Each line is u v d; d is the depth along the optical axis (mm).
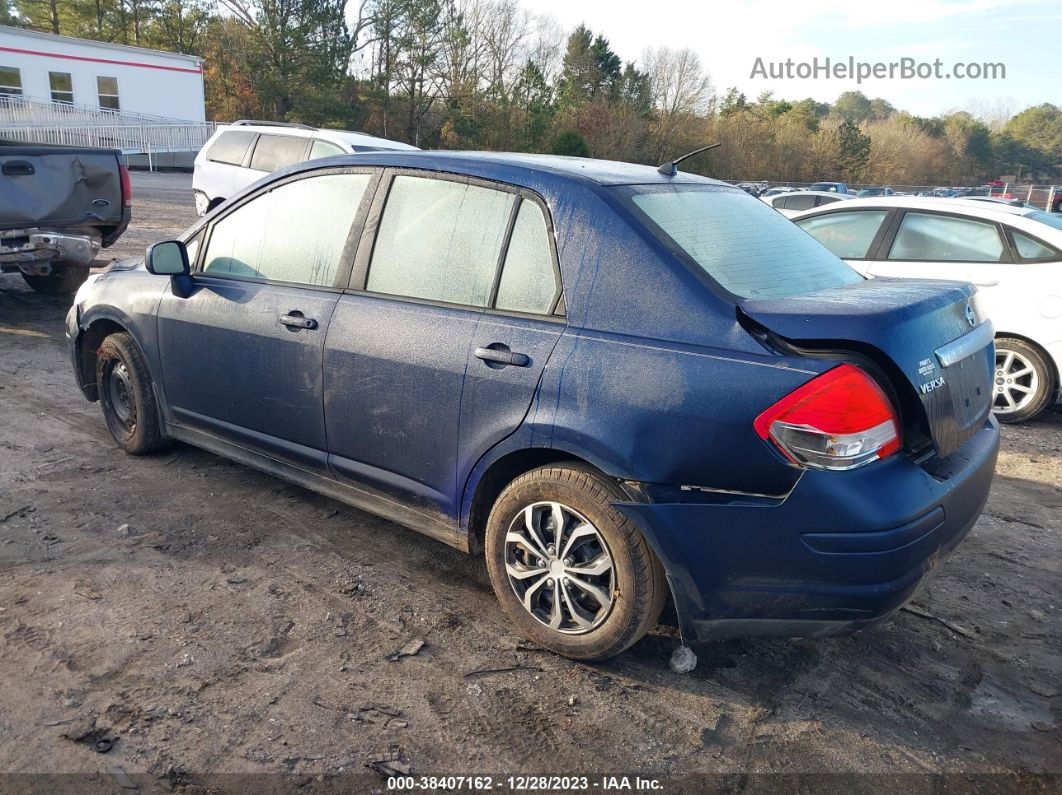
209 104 49312
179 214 17375
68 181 7750
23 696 2703
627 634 2881
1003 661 3201
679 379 2652
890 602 2543
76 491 4301
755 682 3010
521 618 3145
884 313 2535
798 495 2496
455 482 3229
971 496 2885
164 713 2664
